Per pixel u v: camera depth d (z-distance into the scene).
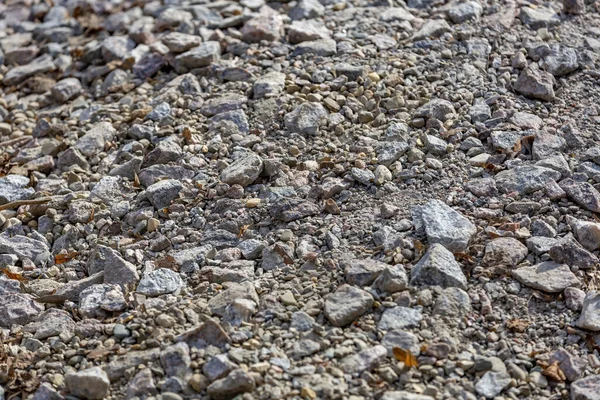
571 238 1.33
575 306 1.28
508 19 1.70
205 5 1.84
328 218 1.40
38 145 1.63
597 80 1.58
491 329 1.27
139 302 1.32
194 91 1.63
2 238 1.45
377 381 1.22
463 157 1.46
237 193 1.44
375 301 1.29
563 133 1.49
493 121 1.51
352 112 1.54
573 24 1.70
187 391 1.22
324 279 1.32
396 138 1.49
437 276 1.30
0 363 1.28
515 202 1.39
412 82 1.58
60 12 1.97
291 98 1.58
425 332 1.26
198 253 1.38
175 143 1.53
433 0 1.77
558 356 1.25
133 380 1.23
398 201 1.41
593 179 1.42
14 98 1.76
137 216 1.44
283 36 1.73
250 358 1.24
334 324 1.27
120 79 1.72
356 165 1.45
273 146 1.51
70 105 1.71
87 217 1.46
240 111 1.57
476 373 1.23
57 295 1.35
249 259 1.37
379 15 1.75
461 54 1.64
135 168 1.52
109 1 1.95
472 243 1.35
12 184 1.53
